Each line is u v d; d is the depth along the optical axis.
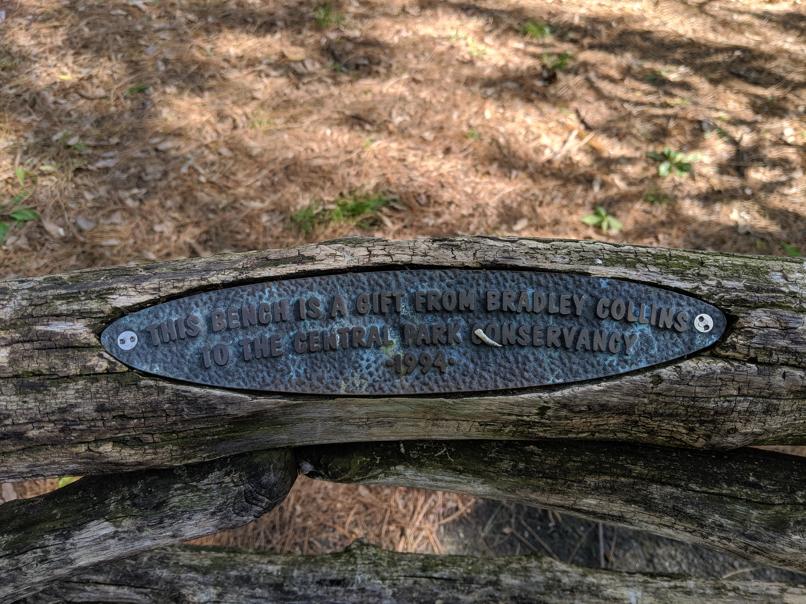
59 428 0.25
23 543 0.27
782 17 0.82
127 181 0.60
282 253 0.28
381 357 0.26
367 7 0.79
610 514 0.29
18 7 0.76
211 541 0.46
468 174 0.62
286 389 0.26
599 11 0.81
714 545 0.29
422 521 0.47
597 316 0.27
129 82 0.68
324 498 0.48
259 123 0.65
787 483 0.28
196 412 0.26
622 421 0.27
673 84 0.72
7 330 0.25
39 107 0.65
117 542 0.27
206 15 0.77
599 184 0.62
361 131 0.65
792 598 0.30
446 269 0.27
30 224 0.57
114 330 0.26
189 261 0.28
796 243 0.58
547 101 0.69
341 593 0.30
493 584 0.30
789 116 0.68
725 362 0.26
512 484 0.30
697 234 0.59
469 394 0.26
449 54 0.73
